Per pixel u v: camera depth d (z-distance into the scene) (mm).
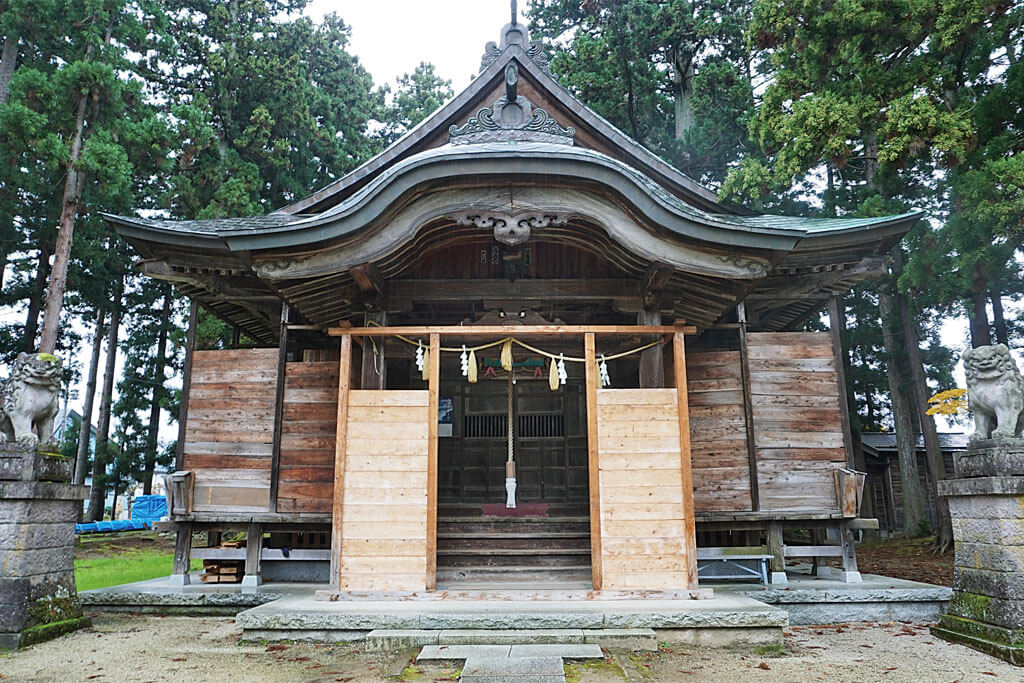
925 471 23500
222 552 10125
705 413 10320
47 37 20125
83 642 7379
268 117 24078
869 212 14047
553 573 9188
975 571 7184
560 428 13734
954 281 12078
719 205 11430
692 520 8039
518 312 10266
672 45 22609
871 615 8938
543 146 9016
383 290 9719
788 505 9977
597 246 9398
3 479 7367
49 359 7762
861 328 20234
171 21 24922
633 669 6055
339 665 6336
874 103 13352
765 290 10906
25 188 20562
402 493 8148
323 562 10656
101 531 24969
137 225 9805
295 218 11156
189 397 10531
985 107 12305
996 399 7102
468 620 7098
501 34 11539
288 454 10203
